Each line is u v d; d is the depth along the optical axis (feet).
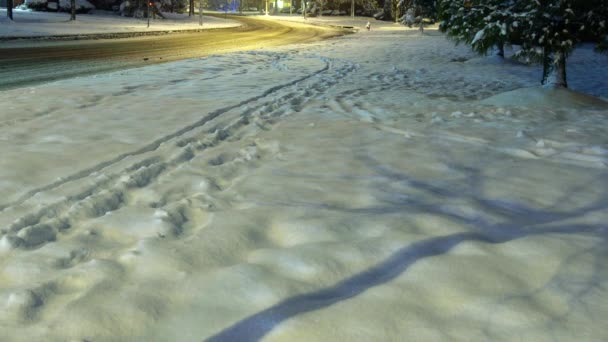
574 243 9.70
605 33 29.78
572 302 7.55
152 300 7.70
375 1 263.08
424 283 8.16
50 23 123.85
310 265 8.77
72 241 9.93
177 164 15.97
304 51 73.51
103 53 63.82
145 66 50.34
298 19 249.96
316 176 14.53
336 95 32.42
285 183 13.82
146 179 14.28
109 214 11.39
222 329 6.99
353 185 13.64
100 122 21.75
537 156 17.08
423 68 53.47
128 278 8.39
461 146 18.40
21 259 9.16
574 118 24.93
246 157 16.72
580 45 31.45
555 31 30.12
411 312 7.33
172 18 201.05
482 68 54.85
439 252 9.29
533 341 6.64
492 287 8.00
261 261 9.00
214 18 235.61
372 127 21.84
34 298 7.71
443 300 7.65
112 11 183.52
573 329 6.88
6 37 82.58
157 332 6.95
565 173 15.01
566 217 11.38
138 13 182.09
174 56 63.16
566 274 8.42
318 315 7.27
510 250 9.37
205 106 26.08
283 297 7.77
